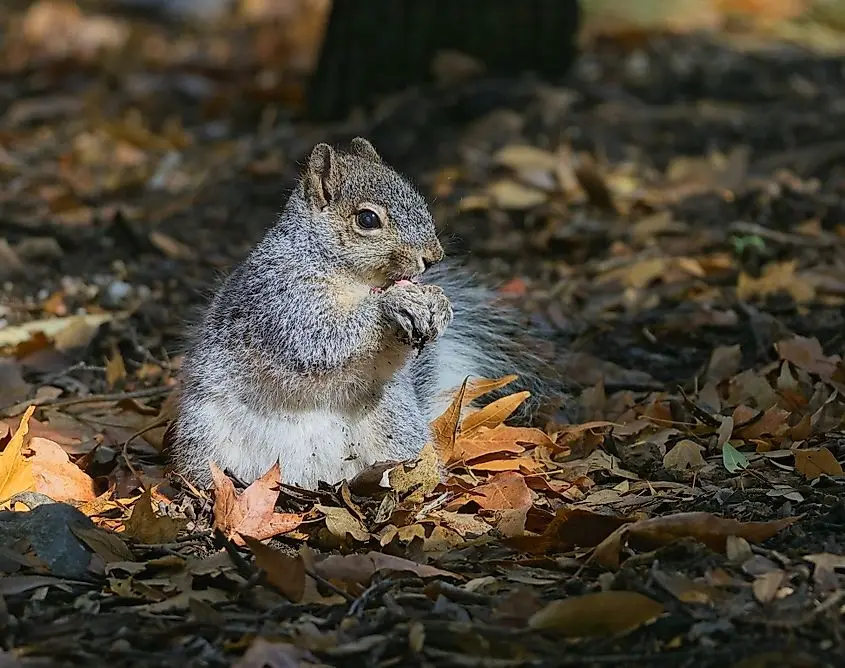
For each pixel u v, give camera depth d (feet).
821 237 44.62
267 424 28.63
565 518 25.17
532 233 47.57
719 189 49.70
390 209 27.96
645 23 76.38
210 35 83.87
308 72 69.51
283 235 28.45
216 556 24.95
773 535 24.98
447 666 20.86
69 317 40.24
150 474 30.81
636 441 31.78
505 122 56.08
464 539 26.14
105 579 24.57
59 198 50.80
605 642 21.49
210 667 21.11
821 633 21.36
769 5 81.10
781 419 30.83
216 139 60.08
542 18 60.54
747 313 38.91
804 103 60.49
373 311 27.76
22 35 80.33
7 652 21.61
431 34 59.36
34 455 29.86
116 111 63.93
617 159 54.08
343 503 27.37
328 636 21.50
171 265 45.75
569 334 39.22
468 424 31.14
